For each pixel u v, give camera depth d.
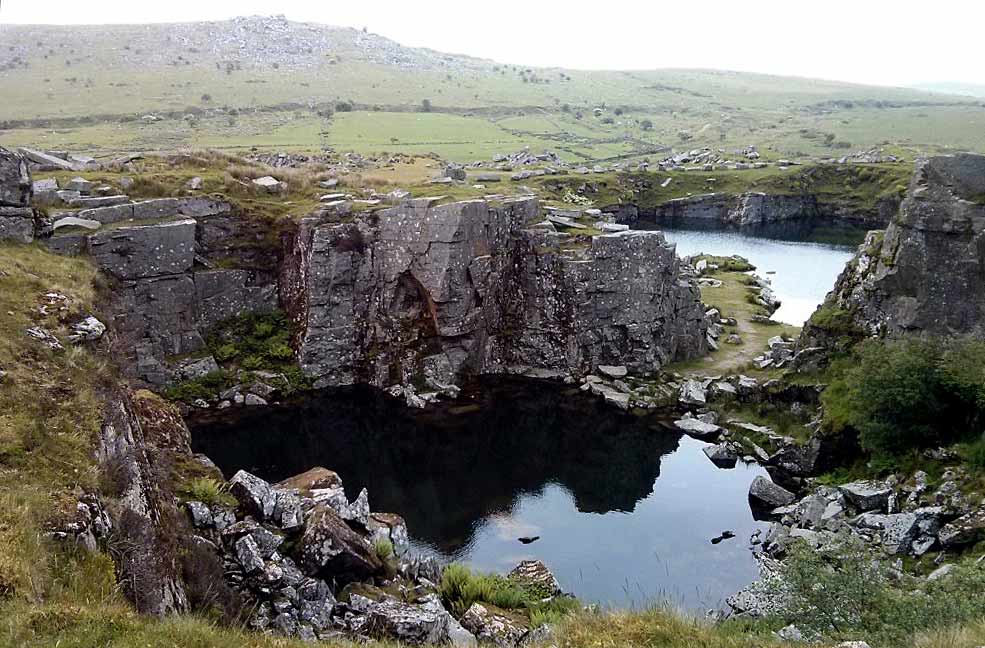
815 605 17.84
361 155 95.62
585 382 48.97
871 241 42.16
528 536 32.66
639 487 37.16
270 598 19.39
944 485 28.59
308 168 65.88
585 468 39.41
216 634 13.32
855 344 39.78
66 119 143.75
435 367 48.47
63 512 14.13
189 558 17.91
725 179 137.38
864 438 33.12
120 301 42.69
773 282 80.88
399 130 158.88
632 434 42.91
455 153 136.00
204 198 48.19
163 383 44.28
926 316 36.19
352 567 21.42
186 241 45.38
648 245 49.12
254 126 148.75
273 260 50.34
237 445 40.72
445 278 47.12
